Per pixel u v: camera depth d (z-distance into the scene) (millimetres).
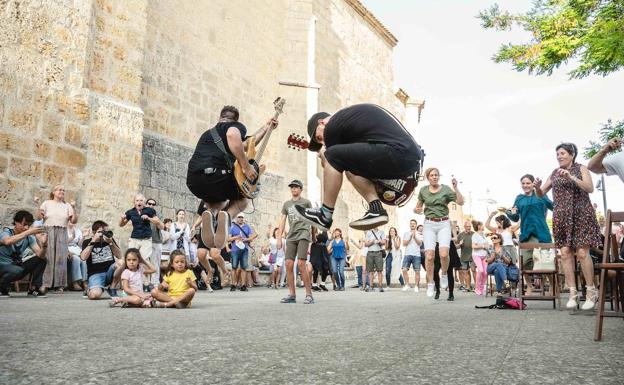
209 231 5285
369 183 3852
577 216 6375
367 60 27438
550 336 3592
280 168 19344
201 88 15453
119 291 9609
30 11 10023
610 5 10648
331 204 3791
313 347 2867
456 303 7949
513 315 5598
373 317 5023
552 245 7172
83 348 2707
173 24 14406
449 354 2682
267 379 1984
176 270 6484
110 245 8109
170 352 2617
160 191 13414
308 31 20703
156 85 13695
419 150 3705
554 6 12273
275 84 19688
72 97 10750
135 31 12516
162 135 13812
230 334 3453
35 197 9875
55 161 10336
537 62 11992
